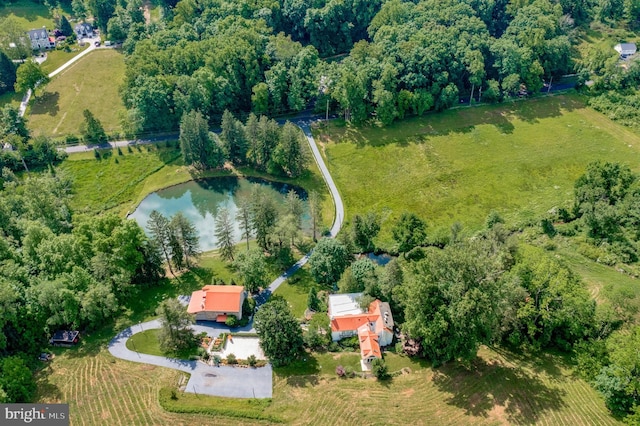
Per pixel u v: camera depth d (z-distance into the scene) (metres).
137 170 138.88
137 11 188.00
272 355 84.19
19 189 124.12
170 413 76.06
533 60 165.25
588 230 116.31
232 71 152.12
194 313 93.94
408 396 79.31
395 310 95.50
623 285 98.19
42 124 149.38
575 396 78.38
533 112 160.38
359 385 81.38
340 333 90.06
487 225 119.88
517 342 88.12
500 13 186.88
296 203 115.31
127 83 149.62
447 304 78.62
